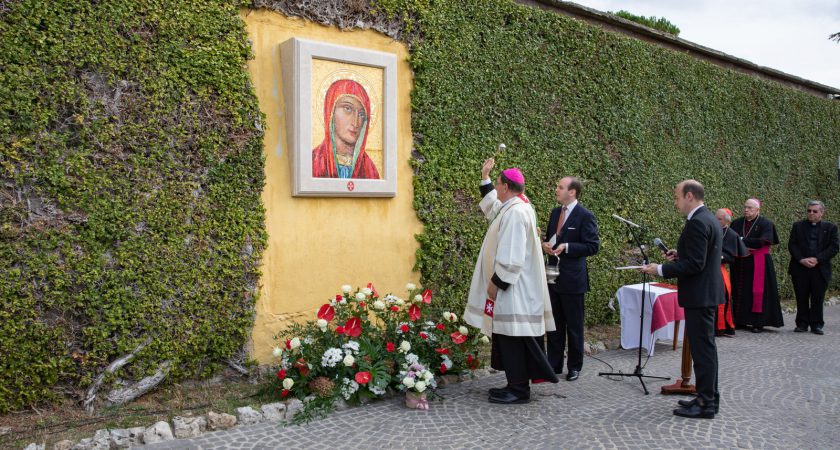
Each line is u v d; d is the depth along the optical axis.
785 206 10.92
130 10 4.36
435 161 6.11
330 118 5.34
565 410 4.64
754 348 7.21
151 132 4.46
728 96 9.74
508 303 4.61
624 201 8.01
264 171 5.05
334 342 4.77
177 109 4.59
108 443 3.72
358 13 5.62
